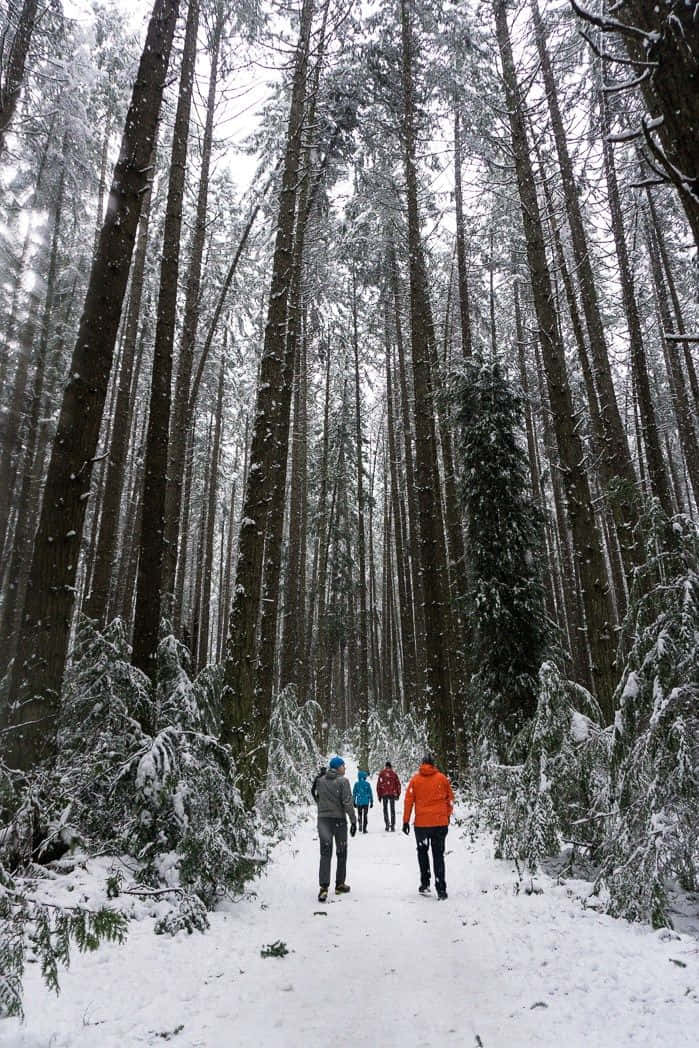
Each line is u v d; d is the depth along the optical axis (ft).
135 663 23.77
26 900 9.98
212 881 18.31
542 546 37.22
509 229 56.39
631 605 20.70
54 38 39.22
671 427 71.15
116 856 18.72
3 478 45.44
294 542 65.82
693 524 20.16
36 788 16.97
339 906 20.35
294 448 69.36
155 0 24.13
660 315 52.95
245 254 67.21
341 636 101.19
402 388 78.28
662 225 47.96
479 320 74.84
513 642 33.45
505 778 26.07
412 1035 10.43
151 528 24.97
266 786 38.29
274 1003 11.85
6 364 47.88
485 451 36.55
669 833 16.35
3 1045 9.23
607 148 41.29
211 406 92.32
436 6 44.80
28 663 17.93
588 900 18.31
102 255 21.26
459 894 21.48
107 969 12.82
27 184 49.32
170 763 18.92
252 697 27.43
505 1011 11.32
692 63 7.70
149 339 74.54
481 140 45.14
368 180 50.55
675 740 17.25
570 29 34.24
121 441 42.83
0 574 43.45
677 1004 11.05
